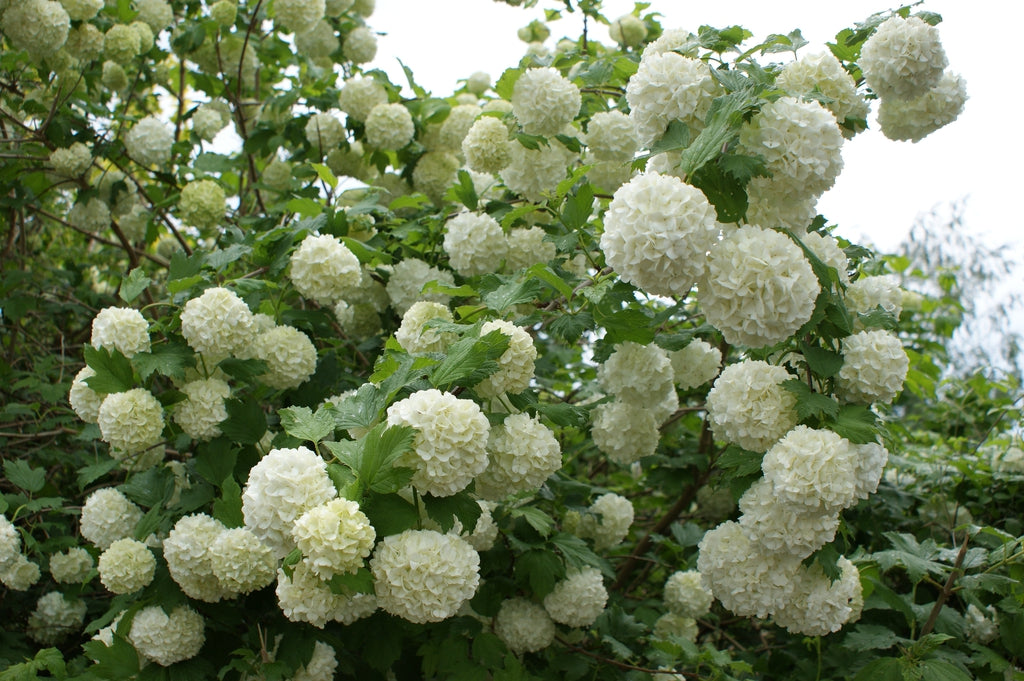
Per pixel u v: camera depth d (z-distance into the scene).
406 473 1.66
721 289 1.79
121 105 4.48
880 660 2.41
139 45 3.85
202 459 2.42
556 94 2.75
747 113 1.92
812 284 1.79
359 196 3.58
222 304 2.34
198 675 2.32
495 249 2.93
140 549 2.29
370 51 4.36
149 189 4.33
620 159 2.92
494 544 2.58
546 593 2.43
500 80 2.85
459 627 2.48
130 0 4.06
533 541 2.54
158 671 2.28
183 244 4.32
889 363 2.00
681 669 2.62
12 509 3.01
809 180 1.94
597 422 2.80
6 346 4.43
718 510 3.68
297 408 1.88
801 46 2.38
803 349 2.01
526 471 1.99
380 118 3.53
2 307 3.84
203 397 2.38
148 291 4.31
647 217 1.74
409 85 3.88
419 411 1.70
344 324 3.50
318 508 1.58
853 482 1.82
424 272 3.14
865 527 3.26
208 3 4.48
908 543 2.72
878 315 2.18
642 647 3.07
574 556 2.46
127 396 2.31
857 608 2.52
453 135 3.68
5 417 3.52
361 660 2.52
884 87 2.23
